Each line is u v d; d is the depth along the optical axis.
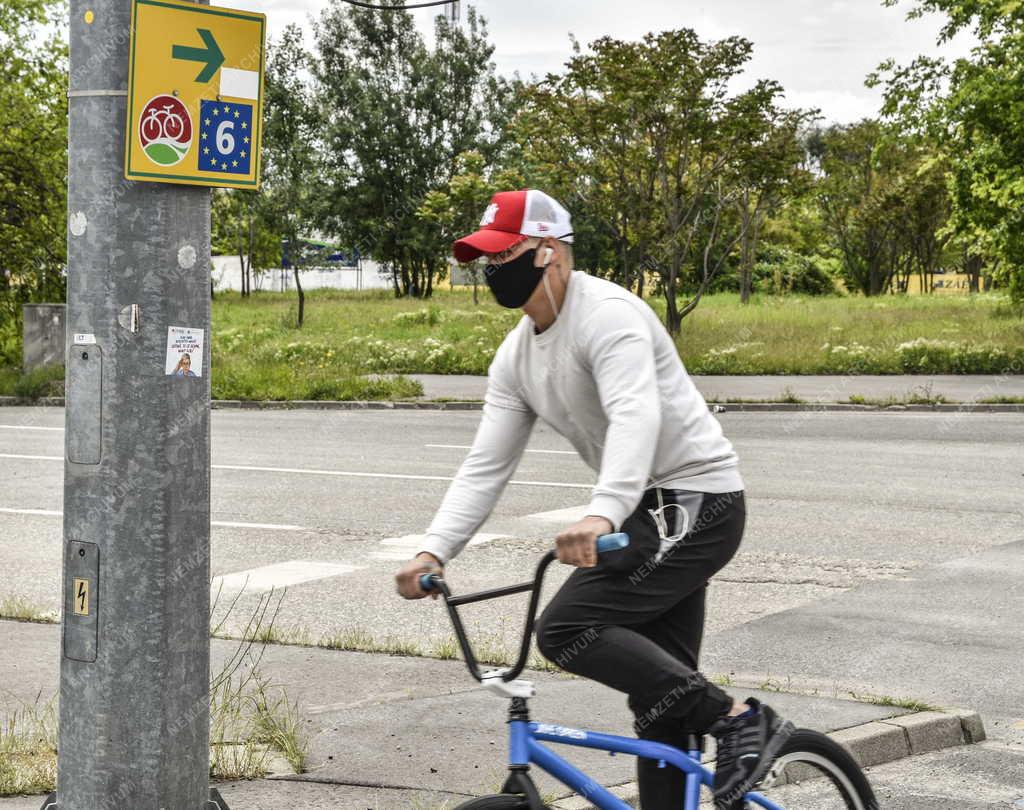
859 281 69.75
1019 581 7.95
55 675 5.74
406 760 4.58
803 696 5.38
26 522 10.14
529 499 11.12
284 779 4.39
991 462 13.55
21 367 25.00
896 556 8.73
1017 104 27.38
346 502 11.09
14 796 4.20
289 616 7.16
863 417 18.47
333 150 60.56
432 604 7.46
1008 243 29.27
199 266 3.22
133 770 3.18
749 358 25.11
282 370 23.11
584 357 2.84
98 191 3.14
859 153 63.34
